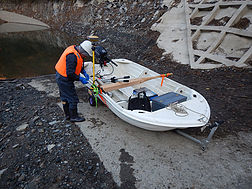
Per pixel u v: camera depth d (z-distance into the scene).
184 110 2.66
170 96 3.13
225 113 3.56
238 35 5.15
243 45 5.01
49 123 3.49
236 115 3.48
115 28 10.94
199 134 3.12
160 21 8.26
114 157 2.68
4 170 2.47
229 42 5.27
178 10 7.69
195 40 6.25
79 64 2.97
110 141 3.01
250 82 4.27
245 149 2.76
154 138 3.06
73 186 2.25
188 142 2.96
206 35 6.02
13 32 14.80
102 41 10.27
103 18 12.73
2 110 3.97
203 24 6.15
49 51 9.63
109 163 2.58
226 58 5.14
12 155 2.74
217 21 5.94
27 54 9.10
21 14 21.78
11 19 21.47
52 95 4.72
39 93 4.85
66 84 3.02
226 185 2.24
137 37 8.77
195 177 2.35
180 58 6.21
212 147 2.82
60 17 17.20
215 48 5.52
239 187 2.21
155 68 6.16
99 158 2.67
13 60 8.19
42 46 10.58
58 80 3.00
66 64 2.79
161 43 7.26
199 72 5.28
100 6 13.59
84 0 15.03
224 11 5.91
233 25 5.39
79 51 3.00
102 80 3.65
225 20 5.70
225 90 4.28
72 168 2.51
